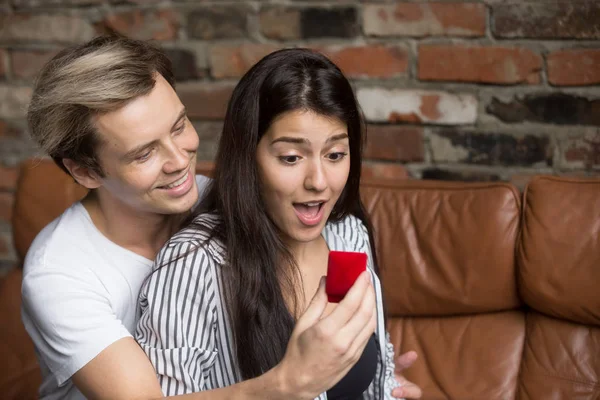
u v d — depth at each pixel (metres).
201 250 1.13
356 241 1.36
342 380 1.25
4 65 2.31
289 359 0.93
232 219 1.14
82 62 1.08
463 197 1.75
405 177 2.14
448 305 1.76
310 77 1.07
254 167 1.12
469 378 1.71
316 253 1.29
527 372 1.68
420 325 1.82
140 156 1.10
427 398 1.70
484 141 2.06
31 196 1.94
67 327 1.13
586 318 1.65
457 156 2.09
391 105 2.09
